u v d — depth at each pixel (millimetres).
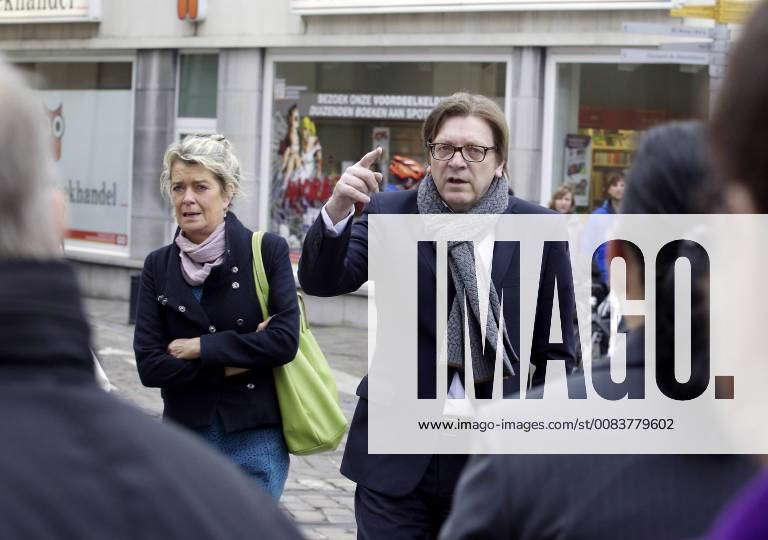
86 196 19828
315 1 16453
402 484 4070
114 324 16062
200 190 4766
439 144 4180
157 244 18766
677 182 1821
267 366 4688
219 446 4785
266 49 17328
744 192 1453
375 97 16438
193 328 4742
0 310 1486
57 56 19906
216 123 17891
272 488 4836
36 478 1422
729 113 1442
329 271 4102
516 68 15266
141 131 18766
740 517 1309
